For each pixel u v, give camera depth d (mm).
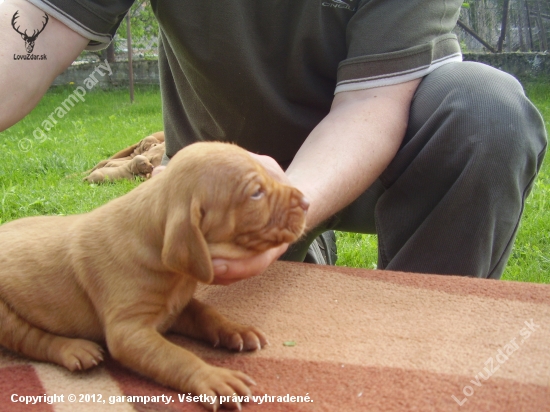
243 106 903
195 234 520
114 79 5242
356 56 832
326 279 737
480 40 4328
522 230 1617
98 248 580
